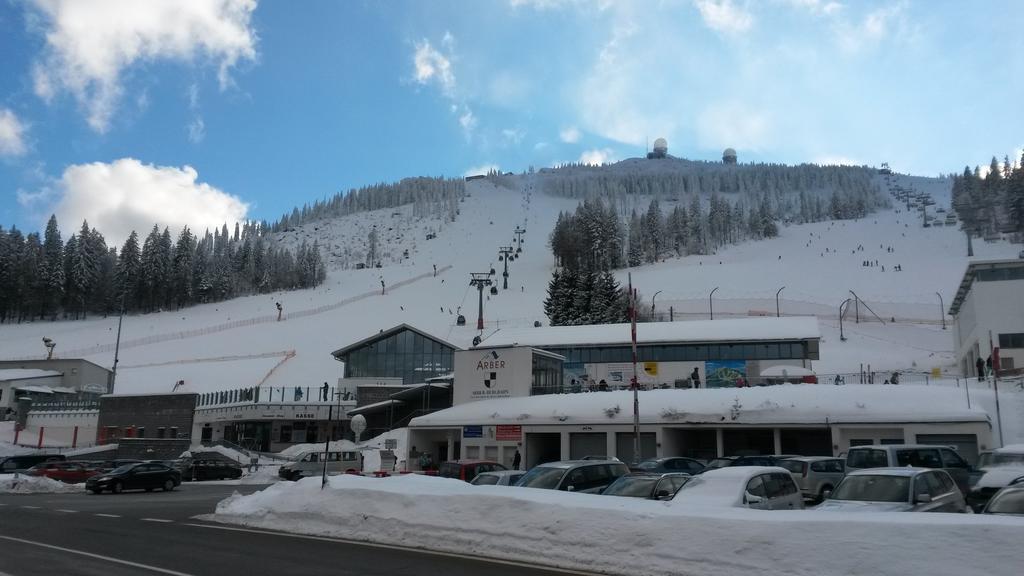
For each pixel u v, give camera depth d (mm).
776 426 35156
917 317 104125
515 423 41281
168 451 56188
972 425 31156
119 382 88062
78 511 22922
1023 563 8797
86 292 161500
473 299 145125
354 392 67688
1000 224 184750
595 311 90062
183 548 14438
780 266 164500
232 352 104812
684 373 52344
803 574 10070
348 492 17141
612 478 19250
